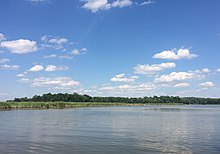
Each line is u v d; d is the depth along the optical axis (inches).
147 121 3095.5
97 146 1401.3
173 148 1362.0
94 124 2664.9
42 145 1422.2
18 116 3791.8
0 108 6092.5
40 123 2733.8
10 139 1627.7
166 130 2162.9
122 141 1561.3
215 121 3154.5
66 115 4173.2
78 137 1716.3
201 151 1295.5
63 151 1273.4
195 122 2994.6
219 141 1587.1
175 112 5669.3
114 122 2920.8
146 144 1469.0
